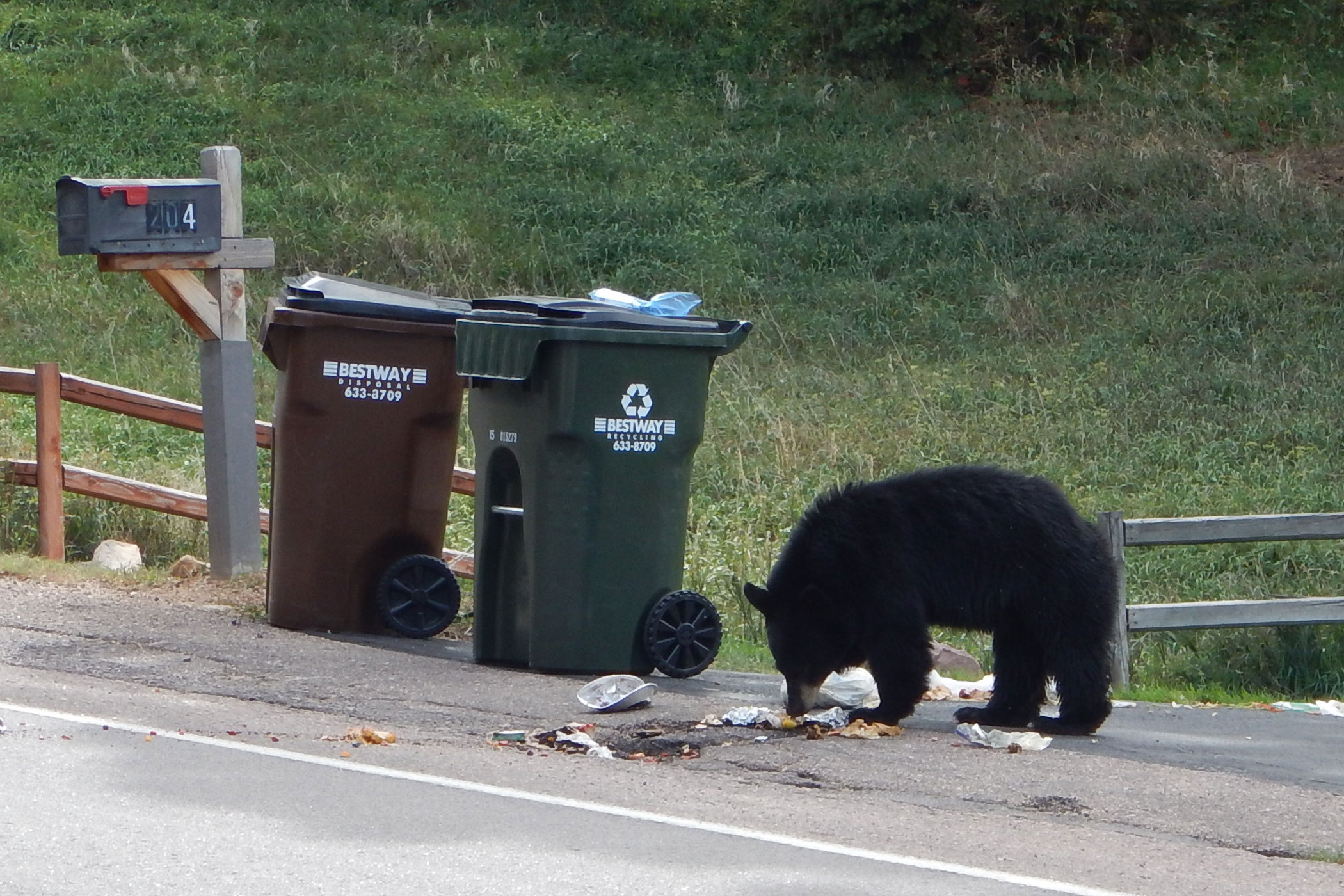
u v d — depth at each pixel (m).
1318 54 52.53
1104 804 10.62
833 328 36.66
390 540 16.27
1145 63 52.91
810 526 13.33
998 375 33.75
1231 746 13.16
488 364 14.44
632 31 56.44
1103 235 41.03
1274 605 18.08
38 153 43.66
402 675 14.16
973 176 45.03
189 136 45.28
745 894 8.25
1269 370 33.22
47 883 7.92
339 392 15.84
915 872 8.77
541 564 14.59
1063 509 13.14
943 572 12.98
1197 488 26.72
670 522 14.84
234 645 14.82
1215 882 8.90
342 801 9.71
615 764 11.34
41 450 19.56
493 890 8.14
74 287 36.66
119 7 54.28
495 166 45.66
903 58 53.69
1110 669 13.92
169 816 9.19
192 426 20.08
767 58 54.53
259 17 53.97
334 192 42.25
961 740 12.66
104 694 12.44
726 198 44.56
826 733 12.66
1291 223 41.19
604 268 40.25
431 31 54.00
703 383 14.88
